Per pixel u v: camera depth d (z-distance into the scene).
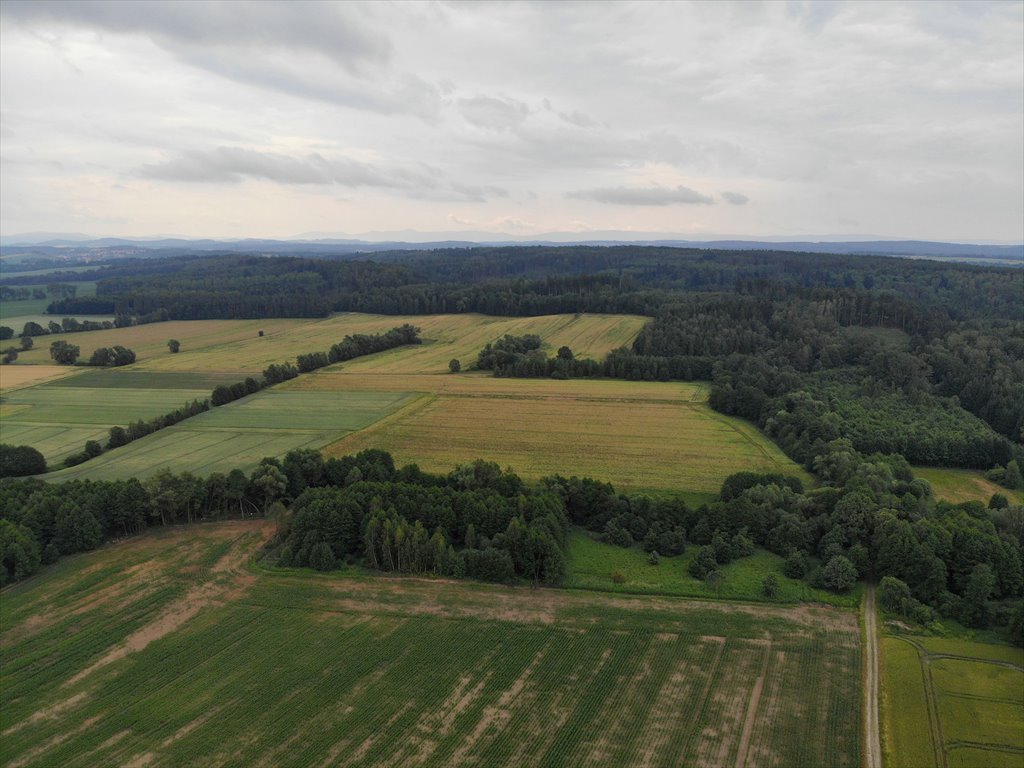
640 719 51.00
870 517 76.94
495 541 76.12
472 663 58.41
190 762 47.12
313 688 55.19
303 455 98.50
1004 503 90.06
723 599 69.31
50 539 80.81
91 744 49.06
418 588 72.00
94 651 61.00
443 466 106.81
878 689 54.75
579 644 61.09
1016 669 57.53
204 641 62.38
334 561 77.00
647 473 102.56
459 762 46.69
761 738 48.97
